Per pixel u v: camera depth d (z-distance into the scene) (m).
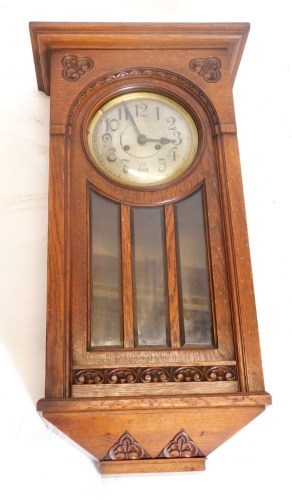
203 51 1.12
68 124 1.05
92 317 0.95
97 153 1.06
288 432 1.07
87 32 1.09
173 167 1.06
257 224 1.22
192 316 0.96
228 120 1.07
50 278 0.95
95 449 0.95
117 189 1.02
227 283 0.97
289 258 1.20
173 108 1.10
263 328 1.14
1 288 1.13
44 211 1.21
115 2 1.44
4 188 1.22
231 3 1.45
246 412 0.91
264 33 1.43
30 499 0.99
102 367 0.91
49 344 0.91
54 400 0.88
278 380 1.11
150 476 1.02
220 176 1.04
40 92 1.32
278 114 1.34
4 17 1.39
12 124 1.28
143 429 0.93
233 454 1.05
